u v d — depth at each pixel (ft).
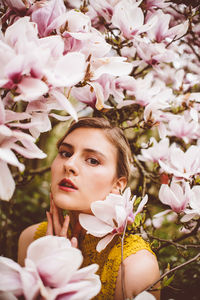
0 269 2.41
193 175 4.27
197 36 6.18
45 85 2.44
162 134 4.85
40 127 3.07
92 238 4.34
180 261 5.83
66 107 2.67
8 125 2.52
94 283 2.53
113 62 3.27
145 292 2.80
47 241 2.43
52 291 2.31
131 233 3.90
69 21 3.06
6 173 2.57
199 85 6.76
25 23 2.58
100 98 3.44
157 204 6.97
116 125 4.76
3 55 2.38
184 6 5.72
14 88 2.48
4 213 6.02
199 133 5.60
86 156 3.92
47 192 11.03
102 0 4.18
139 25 4.05
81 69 2.67
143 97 4.57
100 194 3.94
